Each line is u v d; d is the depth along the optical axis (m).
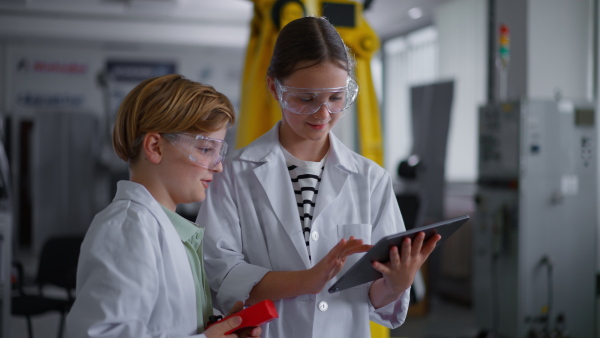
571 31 4.93
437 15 7.12
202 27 9.61
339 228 1.48
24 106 9.99
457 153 6.71
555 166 4.27
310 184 1.51
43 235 8.02
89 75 10.22
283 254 1.45
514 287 4.24
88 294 1.04
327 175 1.52
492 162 4.48
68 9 8.70
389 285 1.35
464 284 6.12
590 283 4.36
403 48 8.49
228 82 10.79
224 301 1.38
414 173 6.30
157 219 1.17
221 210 1.49
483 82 6.23
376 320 1.59
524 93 4.90
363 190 1.54
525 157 4.19
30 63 9.98
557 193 4.26
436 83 6.35
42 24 9.08
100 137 8.58
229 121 1.25
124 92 10.34
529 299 4.21
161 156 1.18
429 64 7.79
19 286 3.98
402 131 8.45
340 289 1.32
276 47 1.40
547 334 4.22
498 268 4.39
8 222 3.35
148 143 1.17
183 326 1.18
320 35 1.33
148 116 1.16
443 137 6.20
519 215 4.20
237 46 9.88
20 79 9.97
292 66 1.32
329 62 1.30
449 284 6.38
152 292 1.09
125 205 1.15
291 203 1.48
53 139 8.06
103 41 9.54
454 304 6.14
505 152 4.34
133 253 1.08
